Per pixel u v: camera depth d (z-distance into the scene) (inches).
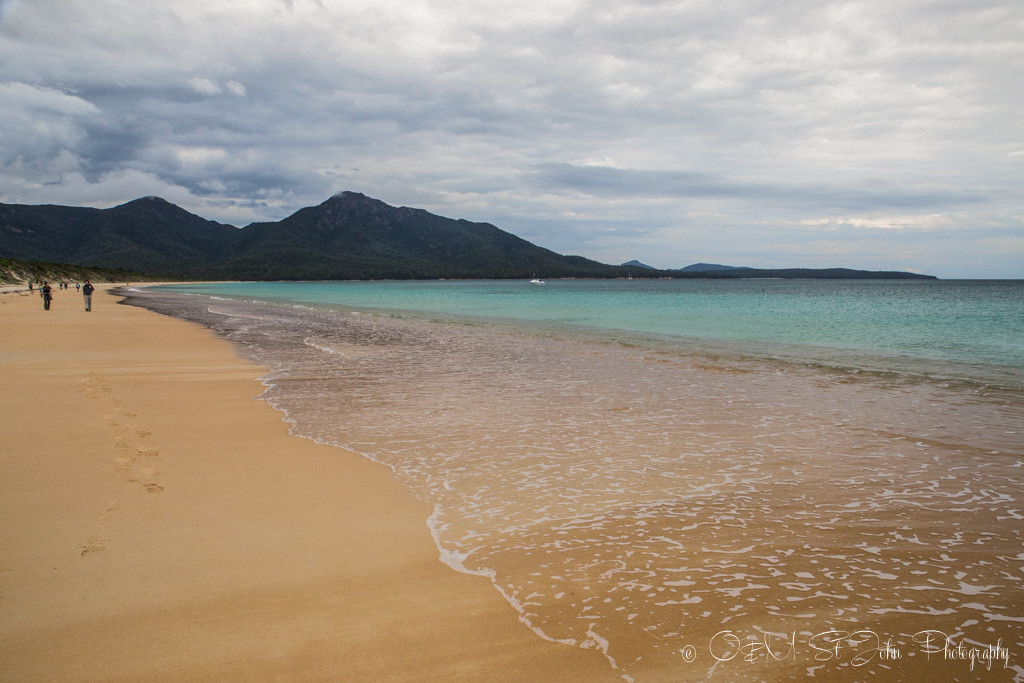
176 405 429.1
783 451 321.1
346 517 226.5
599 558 193.8
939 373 620.7
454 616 158.6
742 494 253.6
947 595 171.6
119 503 231.8
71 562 182.4
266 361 686.5
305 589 171.0
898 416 409.7
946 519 226.5
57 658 136.4
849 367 665.6
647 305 2452.0
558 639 148.6
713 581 178.9
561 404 449.7
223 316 1605.6
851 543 205.5
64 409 391.5
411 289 5698.8
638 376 590.2
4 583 168.7
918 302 2689.5
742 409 432.5
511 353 790.5
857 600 168.4
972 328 1273.4
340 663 137.4
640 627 154.4
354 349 827.4
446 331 1175.0
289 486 260.7
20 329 982.4
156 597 163.9
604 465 295.7
